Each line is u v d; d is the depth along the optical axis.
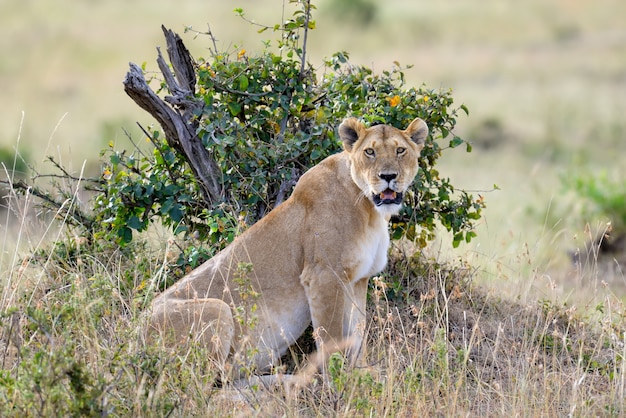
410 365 10.18
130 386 9.03
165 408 8.86
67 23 61.50
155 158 12.44
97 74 47.62
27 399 8.48
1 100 41.50
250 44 39.62
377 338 11.30
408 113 12.21
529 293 12.95
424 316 11.63
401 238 12.75
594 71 46.00
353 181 10.73
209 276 10.85
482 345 11.24
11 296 10.48
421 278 12.28
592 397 9.99
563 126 35.22
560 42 55.03
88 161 27.59
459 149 32.12
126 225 12.17
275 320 10.76
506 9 64.50
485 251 15.44
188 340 9.72
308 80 12.80
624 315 12.01
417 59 49.19
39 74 47.88
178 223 11.98
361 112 12.11
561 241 19.52
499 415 9.56
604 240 19.02
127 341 9.58
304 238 10.70
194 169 12.01
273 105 12.41
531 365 10.50
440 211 12.60
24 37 57.28
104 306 10.26
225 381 9.49
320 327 10.17
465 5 66.94
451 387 9.90
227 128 11.96
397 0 70.38
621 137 34.22
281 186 12.07
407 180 10.64
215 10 60.69
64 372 8.57
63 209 12.71
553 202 21.62
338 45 53.75
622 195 20.81
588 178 22.80
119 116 36.31
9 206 13.00
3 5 67.88
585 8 64.38
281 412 9.66
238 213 11.80
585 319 12.41
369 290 11.89
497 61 48.50
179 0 66.25
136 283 11.43
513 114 36.44
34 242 12.94
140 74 11.59
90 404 8.48
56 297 10.81
